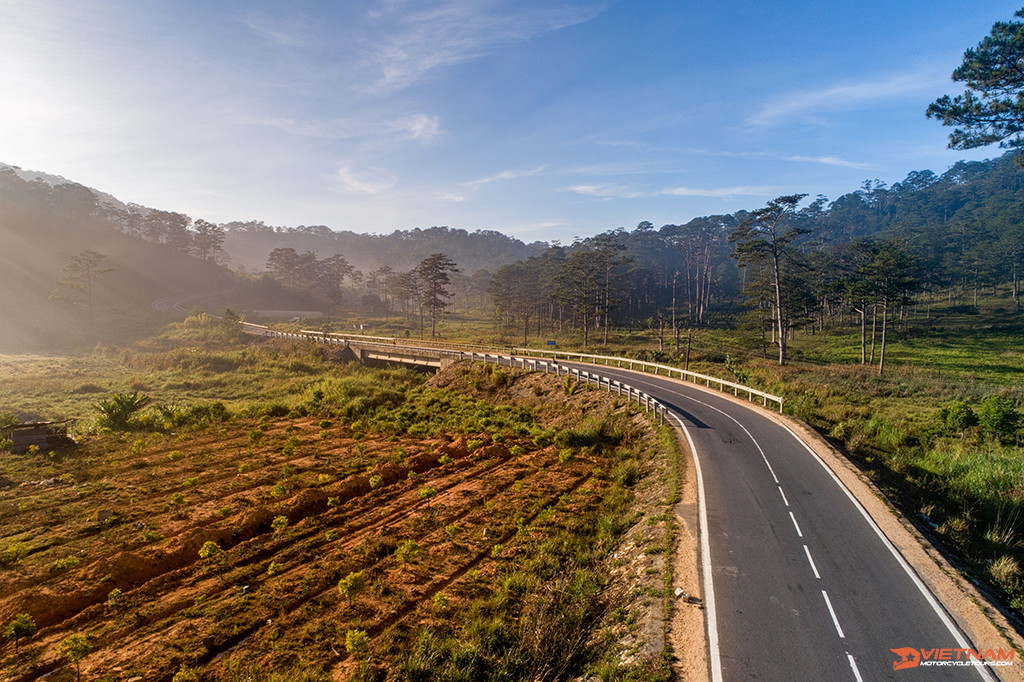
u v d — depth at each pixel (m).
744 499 15.90
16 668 9.41
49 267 114.94
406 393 39.91
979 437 25.62
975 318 92.50
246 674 9.27
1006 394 37.81
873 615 10.24
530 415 32.41
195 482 19.47
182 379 49.25
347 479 19.27
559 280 93.19
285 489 18.42
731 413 27.16
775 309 69.19
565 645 10.20
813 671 8.68
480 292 174.38
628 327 104.69
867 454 22.27
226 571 12.95
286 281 161.12
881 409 32.44
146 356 64.31
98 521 15.80
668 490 16.94
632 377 39.81
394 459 22.44
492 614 11.32
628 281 124.19
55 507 17.00
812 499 15.93
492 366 41.66
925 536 13.92
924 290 97.88
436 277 95.75
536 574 12.96
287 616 11.04
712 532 13.74
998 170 179.75
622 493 18.16
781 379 44.22
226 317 92.94
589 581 12.46
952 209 178.75
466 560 13.59
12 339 77.50
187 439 26.25
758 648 9.26
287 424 30.16
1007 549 14.53
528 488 19.05
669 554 12.63
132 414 30.17
